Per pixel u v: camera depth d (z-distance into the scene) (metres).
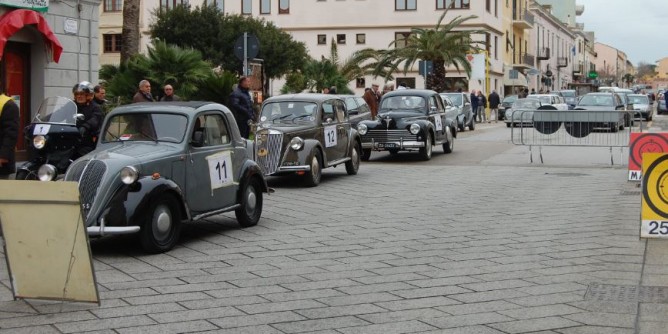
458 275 8.10
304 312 6.75
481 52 47.94
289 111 16.38
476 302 7.04
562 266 8.49
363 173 18.52
